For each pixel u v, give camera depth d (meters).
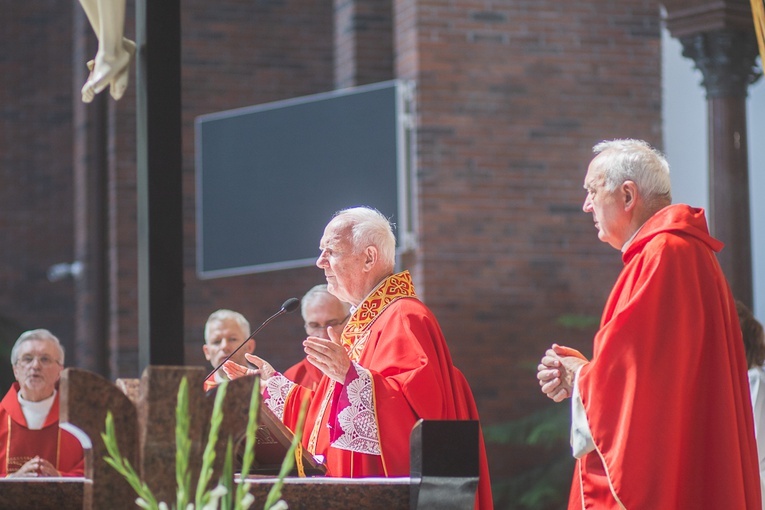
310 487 5.54
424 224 20.28
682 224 7.75
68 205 27.78
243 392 5.35
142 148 6.02
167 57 6.08
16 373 12.48
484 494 8.43
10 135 27.61
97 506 5.14
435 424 5.58
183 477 4.84
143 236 5.97
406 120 20.12
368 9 21.81
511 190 20.73
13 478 5.63
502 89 20.81
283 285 22.94
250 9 23.27
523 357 20.59
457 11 20.67
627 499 7.27
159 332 5.88
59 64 27.81
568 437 19.55
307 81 23.39
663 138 21.55
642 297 7.50
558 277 20.84
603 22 21.34
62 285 27.53
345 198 19.80
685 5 17.22
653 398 7.35
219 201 20.81
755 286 21.25
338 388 7.97
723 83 17.12
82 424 5.15
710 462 7.45
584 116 21.12
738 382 7.78
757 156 21.44
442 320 20.27
